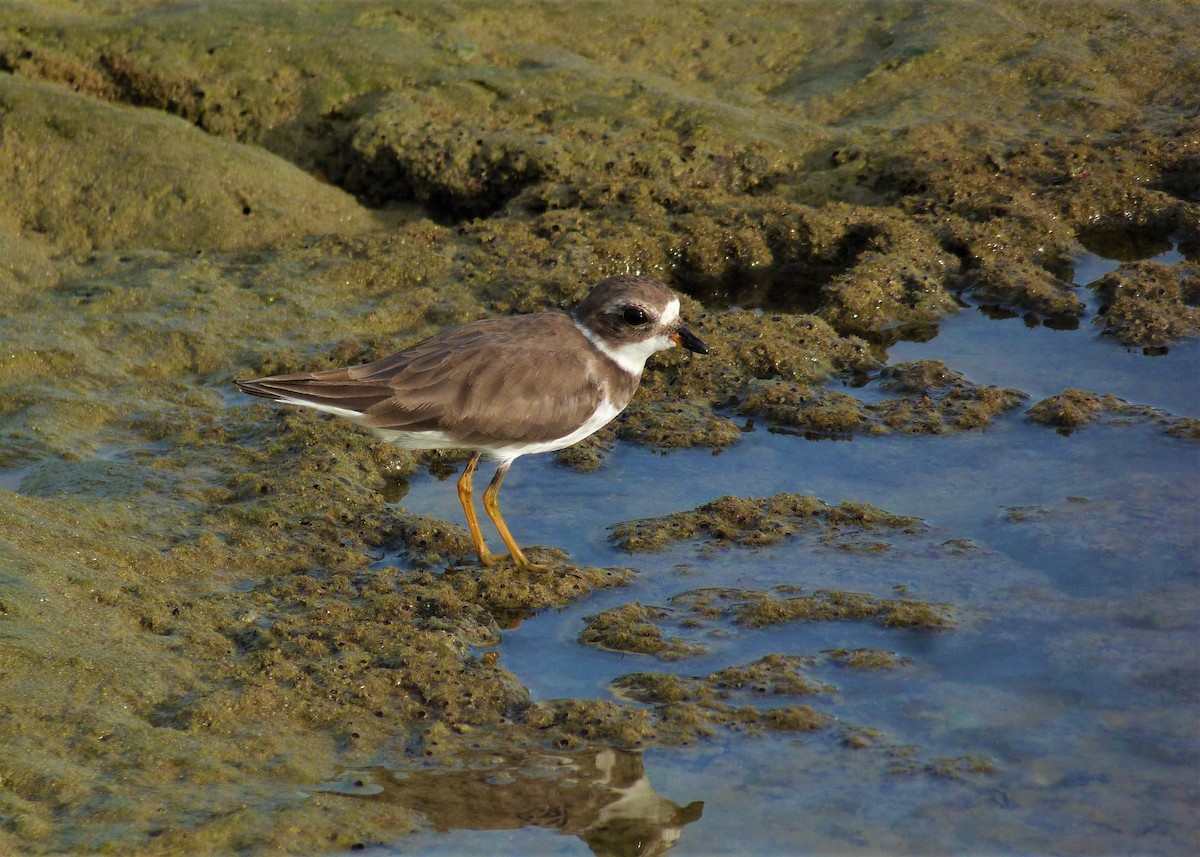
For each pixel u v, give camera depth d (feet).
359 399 35.83
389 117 62.13
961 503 39.09
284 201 59.11
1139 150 57.67
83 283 53.16
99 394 46.24
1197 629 32.07
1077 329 49.65
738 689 30.96
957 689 30.55
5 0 67.77
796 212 55.83
